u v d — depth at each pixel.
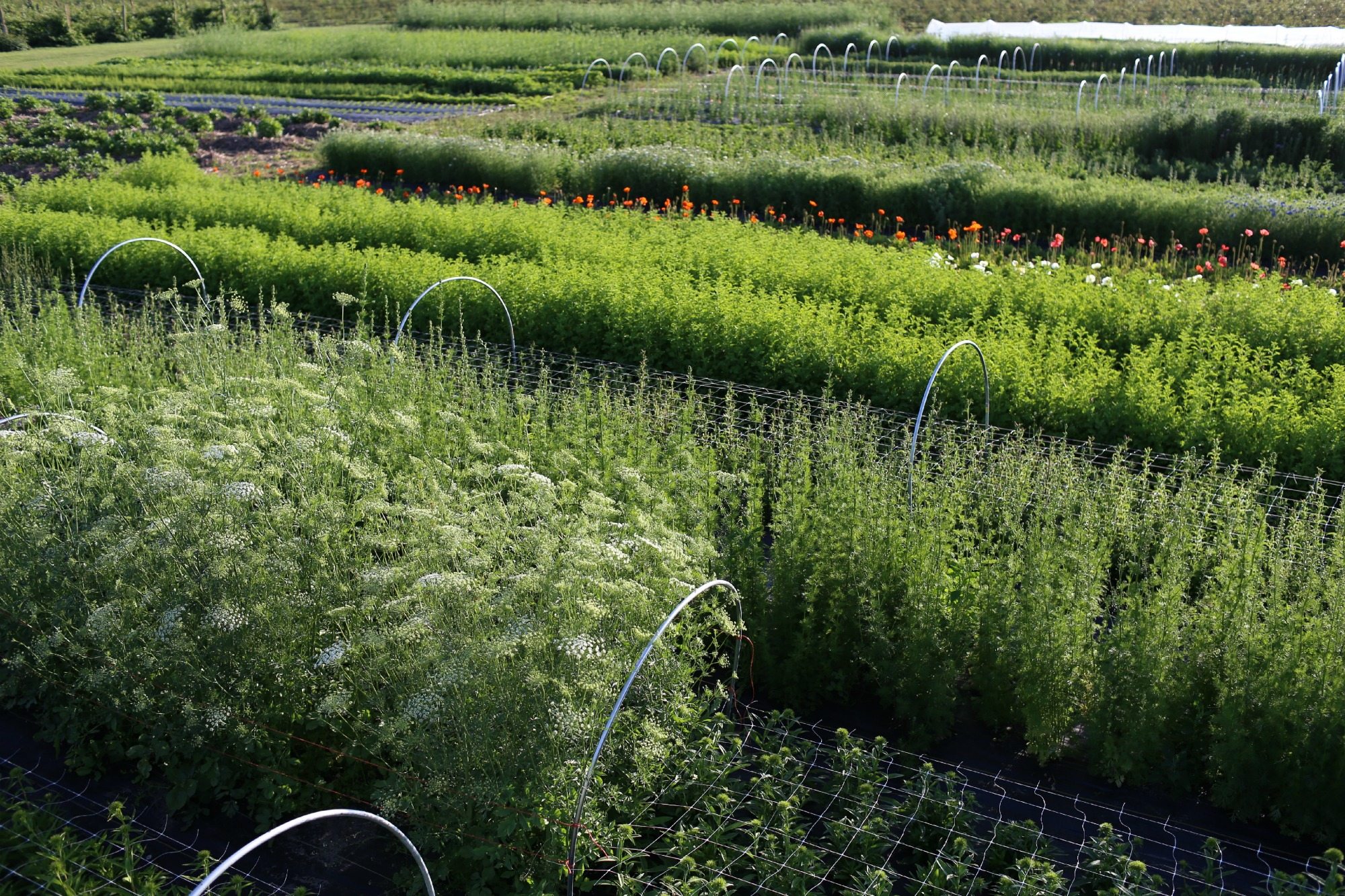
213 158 26.34
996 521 7.89
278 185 19.89
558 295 12.76
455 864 5.38
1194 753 6.25
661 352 12.14
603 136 25.03
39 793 6.11
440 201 21.66
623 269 13.77
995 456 8.76
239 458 6.66
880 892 5.01
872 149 23.11
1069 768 6.47
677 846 5.40
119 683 6.06
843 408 10.71
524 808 5.11
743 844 5.57
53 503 6.69
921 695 6.58
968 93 28.45
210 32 49.69
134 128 28.39
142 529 6.25
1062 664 6.21
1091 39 36.53
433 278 13.30
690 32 43.44
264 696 6.11
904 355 10.84
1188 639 6.28
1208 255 16.78
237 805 5.97
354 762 6.05
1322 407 9.55
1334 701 5.63
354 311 13.86
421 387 9.77
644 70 34.62
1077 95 26.61
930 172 18.94
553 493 6.29
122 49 48.44
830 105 25.98
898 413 10.24
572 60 38.06
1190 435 9.48
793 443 8.69
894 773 6.40
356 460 7.45
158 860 5.66
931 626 6.54
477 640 5.17
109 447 7.07
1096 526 7.19
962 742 6.73
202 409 7.36
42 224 16.25
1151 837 5.89
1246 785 5.88
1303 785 5.77
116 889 5.11
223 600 5.85
